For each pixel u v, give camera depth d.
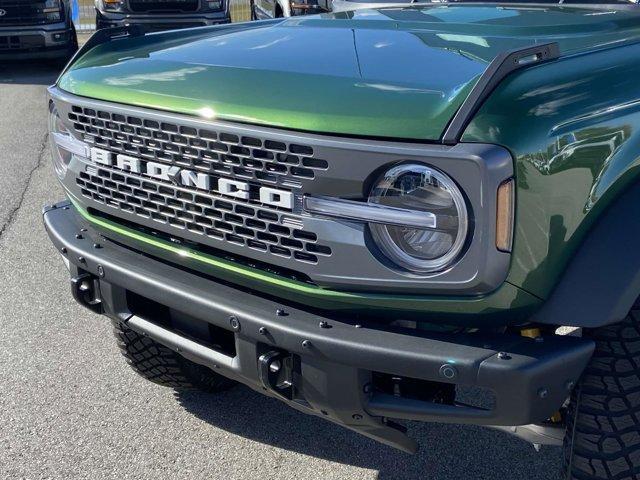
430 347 1.91
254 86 2.19
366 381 2.00
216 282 2.30
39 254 4.93
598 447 2.05
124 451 2.93
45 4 11.18
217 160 2.15
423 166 1.85
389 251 1.95
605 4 3.30
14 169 6.76
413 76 2.12
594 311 1.89
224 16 11.73
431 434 3.04
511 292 1.88
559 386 1.88
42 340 3.78
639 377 1.99
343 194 1.95
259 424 3.12
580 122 1.93
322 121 1.96
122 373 3.48
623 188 1.98
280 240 2.09
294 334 2.01
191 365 3.13
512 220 1.83
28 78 11.37
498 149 1.80
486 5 3.38
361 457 2.90
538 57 2.01
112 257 2.50
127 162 2.40
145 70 2.54
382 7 3.52
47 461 2.87
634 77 2.16
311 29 2.90
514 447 2.96
